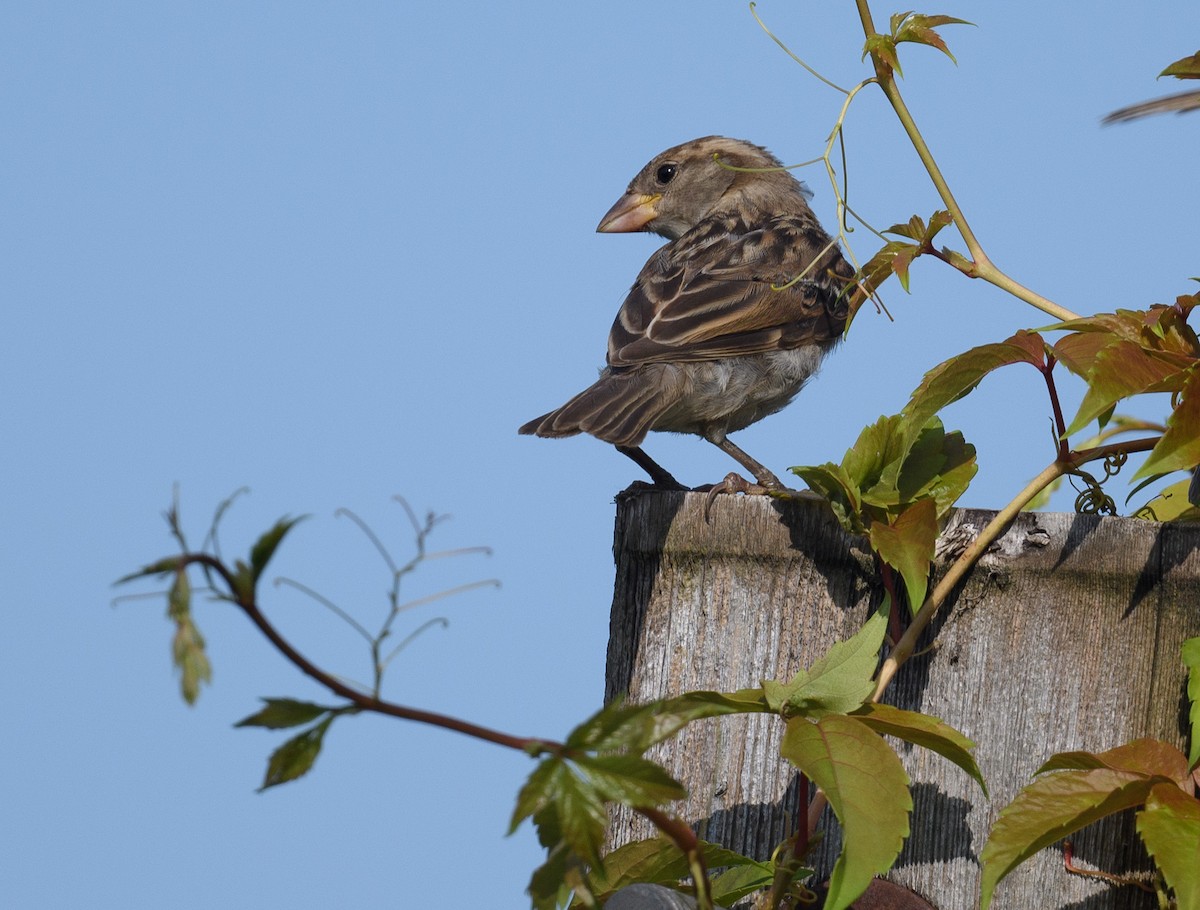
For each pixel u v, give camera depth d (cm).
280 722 336
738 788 580
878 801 471
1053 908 552
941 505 575
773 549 589
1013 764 562
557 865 395
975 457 582
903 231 672
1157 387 516
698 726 588
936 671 569
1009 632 569
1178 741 556
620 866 547
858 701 510
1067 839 554
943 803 563
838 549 583
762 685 521
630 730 350
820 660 528
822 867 567
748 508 593
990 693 566
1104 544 567
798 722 495
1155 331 568
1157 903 548
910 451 587
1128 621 564
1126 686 562
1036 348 567
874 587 579
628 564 618
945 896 557
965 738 498
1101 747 560
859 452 574
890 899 558
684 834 393
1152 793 489
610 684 625
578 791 346
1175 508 702
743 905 566
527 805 346
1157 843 474
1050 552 569
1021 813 495
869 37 675
